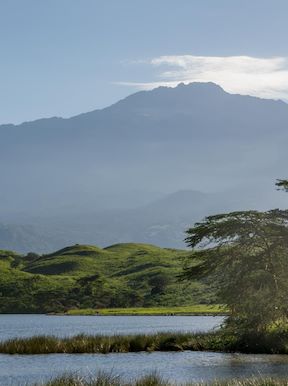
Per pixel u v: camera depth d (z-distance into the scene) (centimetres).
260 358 6381
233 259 6988
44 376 5100
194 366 5778
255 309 6856
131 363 5981
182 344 7169
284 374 5206
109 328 12300
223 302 7012
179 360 6209
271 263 6881
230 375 5209
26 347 6694
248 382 4016
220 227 7006
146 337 7256
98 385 3919
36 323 15488
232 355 6650
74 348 6788
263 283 6838
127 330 11456
